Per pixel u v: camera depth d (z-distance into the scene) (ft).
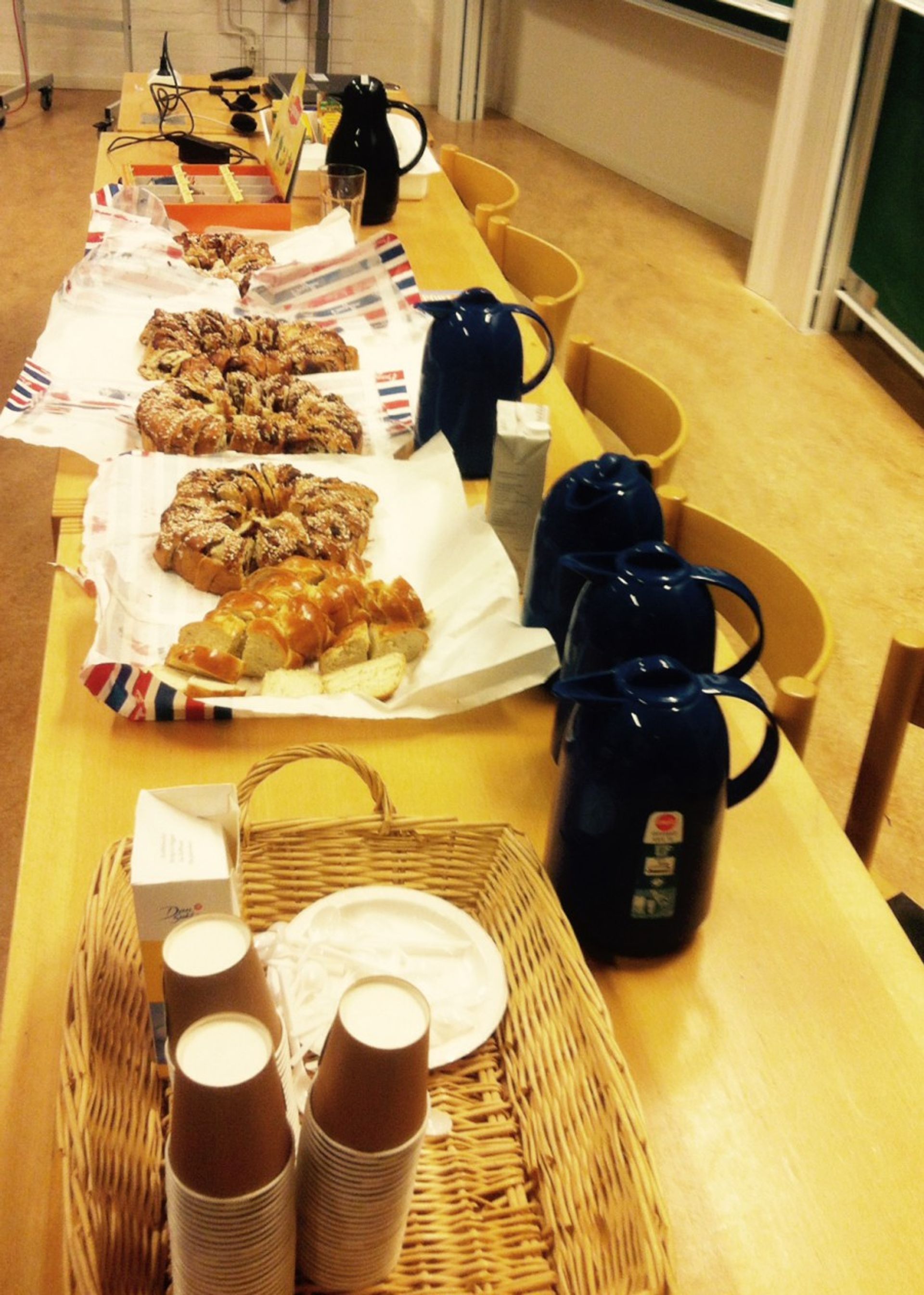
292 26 18.92
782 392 12.26
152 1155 2.43
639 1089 2.72
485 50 19.51
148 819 2.44
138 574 4.14
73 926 2.99
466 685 3.73
